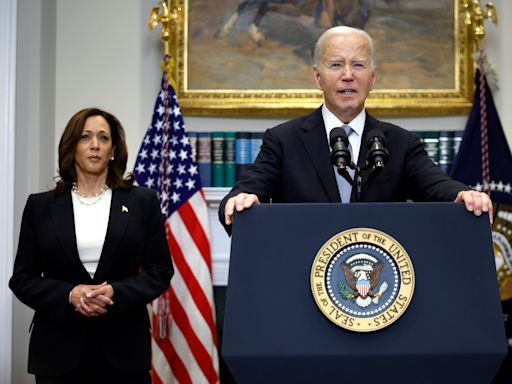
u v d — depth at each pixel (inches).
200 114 257.3
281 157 134.5
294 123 138.3
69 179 173.0
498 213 238.8
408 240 95.0
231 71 258.7
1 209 224.5
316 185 130.6
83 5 259.0
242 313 93.0
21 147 234.5
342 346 90.7
